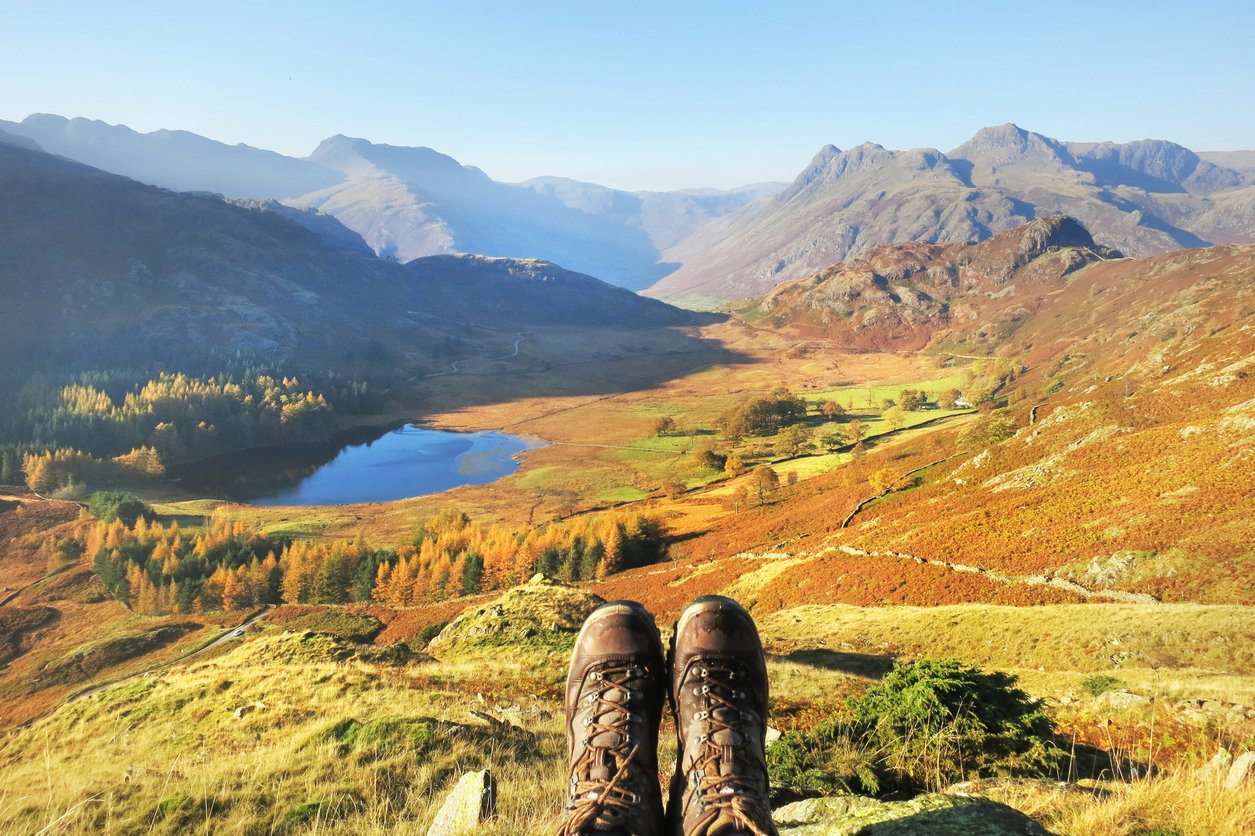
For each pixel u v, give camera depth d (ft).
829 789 17.43
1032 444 325.21
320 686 59.41
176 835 16.34
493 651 101.14
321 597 361.71
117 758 43.70
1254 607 114.73
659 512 460.55
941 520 253.85
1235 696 52.06
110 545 434.30
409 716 27.12
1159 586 149.48
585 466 645.10
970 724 21.47
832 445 603.26
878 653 132.46
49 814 16.70
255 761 23.35
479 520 502.79
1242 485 179.83
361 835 15.28
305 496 611.06
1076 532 192.54
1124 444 263.70
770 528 354.13
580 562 346.74
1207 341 489.26
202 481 654.94
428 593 341.62
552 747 27.61
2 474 613.52
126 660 316.60
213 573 386.32
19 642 355.97
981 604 163.53
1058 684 69.97
